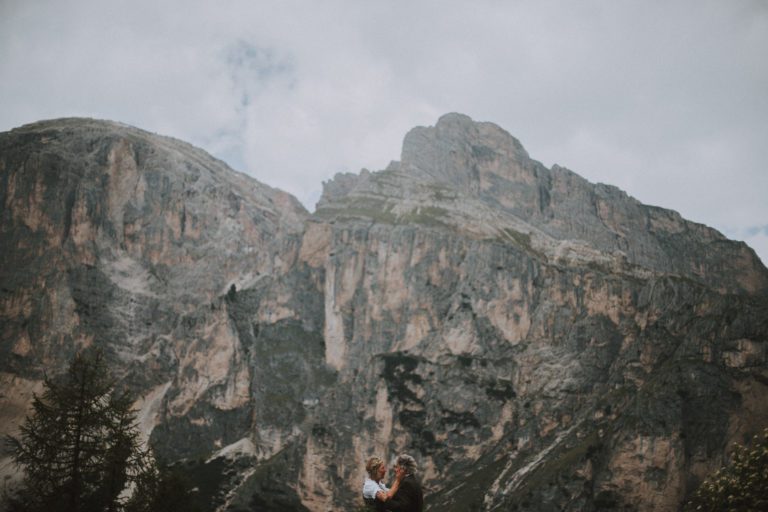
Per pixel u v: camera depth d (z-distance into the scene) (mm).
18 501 71688
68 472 69688
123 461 73562
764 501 61094
